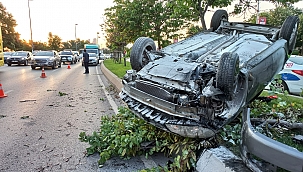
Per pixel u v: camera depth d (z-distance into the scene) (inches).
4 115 247.0
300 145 126.4
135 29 399.2
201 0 300.5
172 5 332.2
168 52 193.9
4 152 159.9
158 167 128.7
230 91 130.4
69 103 305.0
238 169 103.0
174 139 140.6
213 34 223.6
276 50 181.0
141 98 151.7
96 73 733.9
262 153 91.0
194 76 143.7
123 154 142.1
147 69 165.5
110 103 305.4
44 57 848.9
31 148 166.4
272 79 193.0
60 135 190.5
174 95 136.5
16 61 1000.2
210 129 126.5
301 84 327.3
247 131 101.7
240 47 180.4
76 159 151.2
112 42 786.8
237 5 322.3
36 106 287.3
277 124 146.4
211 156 117.3
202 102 126.9
